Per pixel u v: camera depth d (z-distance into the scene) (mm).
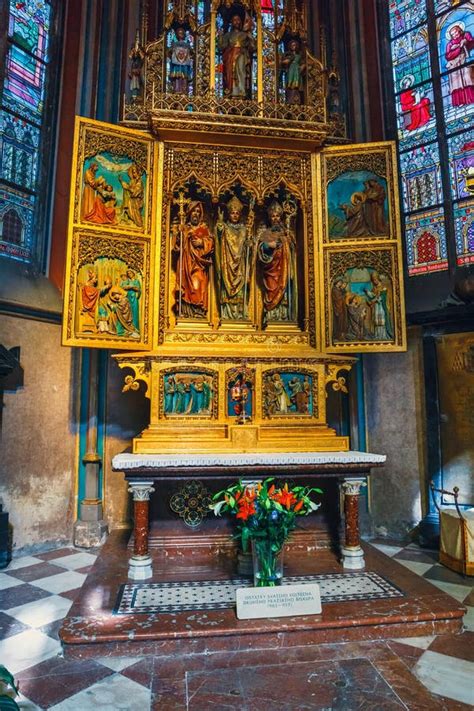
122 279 5801
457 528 5570
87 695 3180
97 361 6961
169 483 5613
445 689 3229
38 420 6418
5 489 6004
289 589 4062
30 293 6484
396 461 7000
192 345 5934
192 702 3102
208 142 6168
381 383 7215
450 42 7152
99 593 4438
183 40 6500
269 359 5852
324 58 6562
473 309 6242
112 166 5883
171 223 6395
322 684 3301
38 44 7160
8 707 2170
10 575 5477
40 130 7094
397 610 4066
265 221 6719
